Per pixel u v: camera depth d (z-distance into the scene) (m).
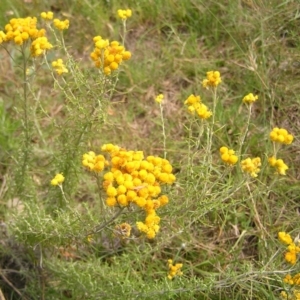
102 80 0.69
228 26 1.07
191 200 0.70
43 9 1.12
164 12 1.10
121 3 1.12
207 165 0.69
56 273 0.78
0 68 1.06
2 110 0.98
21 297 0.83
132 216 0.66
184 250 0.86
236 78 1.02
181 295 0.76
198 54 1.05
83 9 1.11
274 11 1.01
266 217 0.87
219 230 0.88
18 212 0.85
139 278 0.77
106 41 0.67
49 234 0.70
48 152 0.91
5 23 1.10
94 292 0.74
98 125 0.73
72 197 0.86
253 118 0.97
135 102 1.03
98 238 0.85
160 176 0.61
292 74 0.99
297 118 0.96
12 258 0.84
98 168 0.61
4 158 0.96
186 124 0.99
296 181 0.90
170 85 1.05
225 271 0.82
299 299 0.69
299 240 0.69
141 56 1.08
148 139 0.98
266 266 0.71
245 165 0.64
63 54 1.08
